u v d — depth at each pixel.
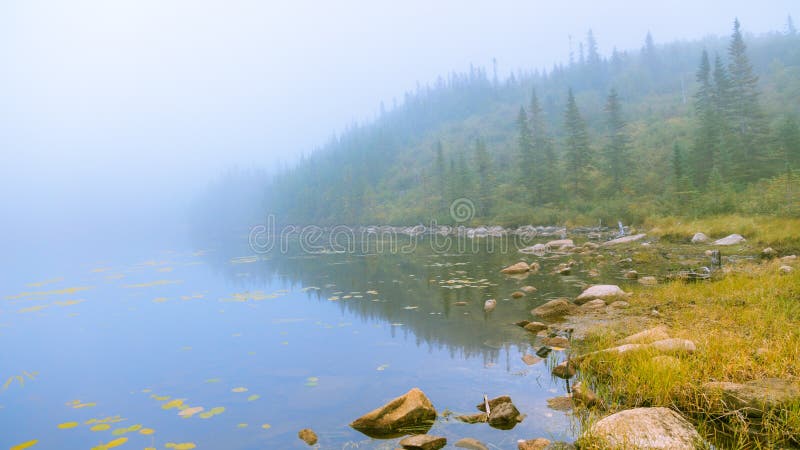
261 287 17.22
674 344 6.50
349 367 7.54
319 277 19.31
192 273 22.86
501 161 70.19
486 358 7.57
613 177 45.56
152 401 6.50
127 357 8.84
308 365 7.77
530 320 9.85
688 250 19.22
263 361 8.13
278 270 22.72
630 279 13.59
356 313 11.78
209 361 8.32
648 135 62.56
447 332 9.34
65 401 6.64
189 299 15.18
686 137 53.91
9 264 32.97
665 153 50.25
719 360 5.89
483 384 6.39
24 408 6.41
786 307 8.10
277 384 6.93
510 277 15.79
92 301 15.54
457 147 103.62
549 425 4.98
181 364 8.22
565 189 48.28
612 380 5.98
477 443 4.58
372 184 94.75
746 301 9.11
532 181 49.50
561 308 10.24
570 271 15.97
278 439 5.08
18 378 7.77
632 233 28.34
